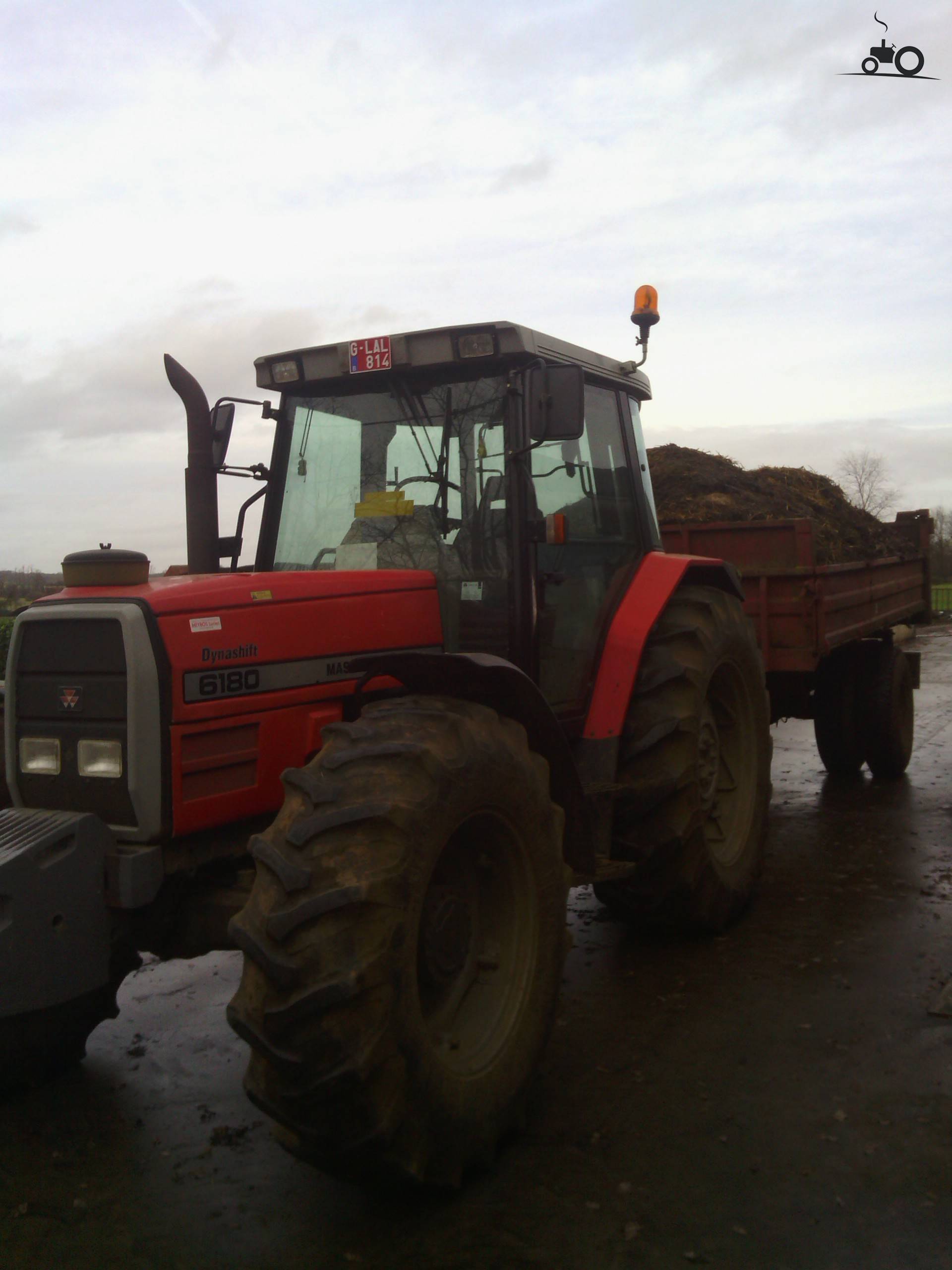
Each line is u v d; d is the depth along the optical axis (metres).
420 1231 2.44
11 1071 3.01
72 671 2.86
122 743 2.77
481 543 3.62
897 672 7.14
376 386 3.79
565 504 3.95
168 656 2.78
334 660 3.21
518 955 2.91
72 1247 2.39
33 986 2.61
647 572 4.39
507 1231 2.43
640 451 4.66
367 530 3.75
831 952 4.08
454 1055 2.66
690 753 4.00
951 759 8.00
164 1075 3.24
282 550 3.90
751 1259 2.29
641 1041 3.39
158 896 2.89
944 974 3.82
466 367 3.66
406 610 3.48
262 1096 2.37
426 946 2.69
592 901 4.91
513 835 2.87
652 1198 2.54
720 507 6.96
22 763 2.96
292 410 3.95
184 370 3.77
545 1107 3.00
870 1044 3.29
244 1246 2.39
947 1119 2.83
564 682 3.89
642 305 4.25
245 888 2.89
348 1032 2.29
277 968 2.29
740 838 4.58
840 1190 2.53
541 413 3.35
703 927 4.29
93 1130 2.91
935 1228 2.38
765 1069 3.16
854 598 6.45
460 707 2.87
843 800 6.67
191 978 4.07
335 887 2.34
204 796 2.86
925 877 5.00
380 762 2.55
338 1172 2.43
